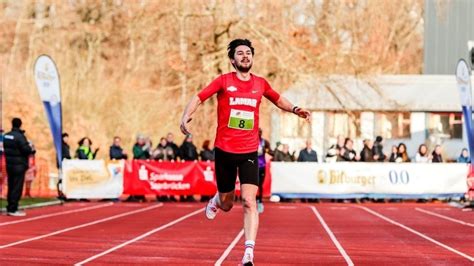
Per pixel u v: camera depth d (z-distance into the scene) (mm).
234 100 16719
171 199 48531
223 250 21750
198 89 62188
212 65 61281
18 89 69062
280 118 65688
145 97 64562
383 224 31391
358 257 20406
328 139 65000
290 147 65750
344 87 62906
